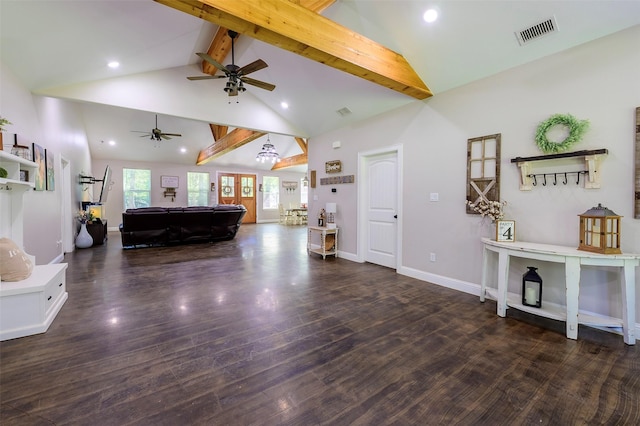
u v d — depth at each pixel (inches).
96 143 335.0
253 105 214.7
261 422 55.7
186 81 188.5
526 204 114.0
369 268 178.5
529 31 102.8
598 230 90.1
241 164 470.9
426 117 149.9
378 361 77.3
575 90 101.2
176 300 121.6
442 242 144.2
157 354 80.0
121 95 167.2
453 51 121.3
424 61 130.9
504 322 102.0
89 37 118.3
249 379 69.3
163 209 245.3
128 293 129.6
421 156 152.9
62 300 113.5
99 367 73.4
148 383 67.3
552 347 84.9
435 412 58.8
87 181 288.2
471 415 58.1
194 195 440.1
